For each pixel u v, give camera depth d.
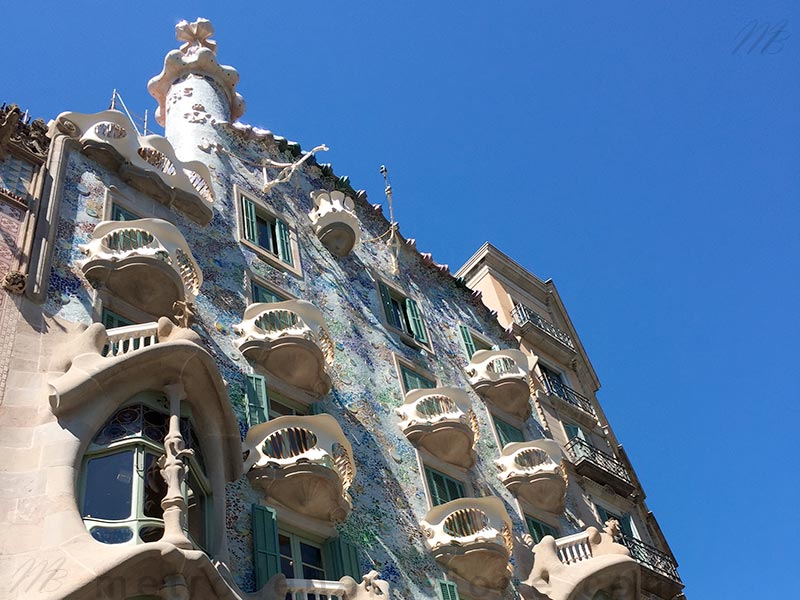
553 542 24.58
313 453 18.66
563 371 37.44
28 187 19.61
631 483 33.19
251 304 22.75
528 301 39.97
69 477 14.00
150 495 14.28
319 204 29.23
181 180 23.53
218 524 15.31
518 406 30.59
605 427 36.34
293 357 21.62
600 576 23.69
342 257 28.88
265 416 19.98
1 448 14.38
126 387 15.58
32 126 21.36
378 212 32.69
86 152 21.83
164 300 19.39
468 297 34.72
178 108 29.81
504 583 22.20
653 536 33.25
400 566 20.17
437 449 24.84
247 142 29.47
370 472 21.92
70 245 19.25
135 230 19.95
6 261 17.61
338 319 25.95
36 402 15.48
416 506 22.50
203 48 32.25
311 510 18.67
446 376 28.92
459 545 21.55
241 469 16.91
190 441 15.80
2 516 13.35
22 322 16.77
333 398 22.94
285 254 26.20
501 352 31.16
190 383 16.27
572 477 30.97
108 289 18.94
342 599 16.42
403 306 30.33
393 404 25.19
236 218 25.61
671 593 30.02
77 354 15.90
